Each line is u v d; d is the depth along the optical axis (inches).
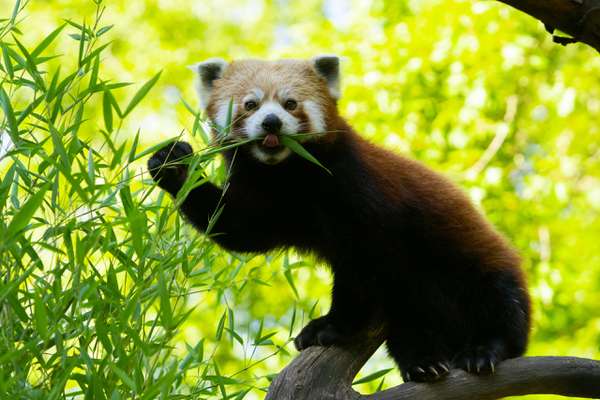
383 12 645.3
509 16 600.4
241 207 319.9
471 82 597.6
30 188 237.5
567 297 610.2
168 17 746.2
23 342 215.5
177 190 294.7
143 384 210.4
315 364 267.7
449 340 329.1
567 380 261.9
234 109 325.1
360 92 581.6
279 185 321.1
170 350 220.5
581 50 640.4
